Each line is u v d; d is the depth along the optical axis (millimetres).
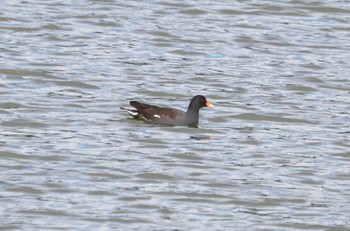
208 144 30156
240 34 42969
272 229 24547
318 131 31922
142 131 30938
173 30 42812
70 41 40750
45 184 26484
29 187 26250
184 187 26781
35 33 41406
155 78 36969
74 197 25828
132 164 28172
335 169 28594
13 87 34938
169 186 26812
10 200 25469
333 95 36094
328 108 34469
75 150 29000
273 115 33344
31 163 27875
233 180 27422
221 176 27672
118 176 27266
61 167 27688
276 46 41812
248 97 35375
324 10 46656
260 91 36125
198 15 45062
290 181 27562
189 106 31984
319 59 40375
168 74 37531
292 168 28531
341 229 24672
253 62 39688
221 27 43750
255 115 33219
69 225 24219
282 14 46000
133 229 24125
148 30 42625
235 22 44438
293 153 29766
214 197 26250
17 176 26922
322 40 42875
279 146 30312
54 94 34469
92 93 34812
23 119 31453
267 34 43188
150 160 28562
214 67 38781
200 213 25266
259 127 32156
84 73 36906
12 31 41438
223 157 29141
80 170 27547
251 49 41312
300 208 25844
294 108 34250
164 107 32281
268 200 26203
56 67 37406
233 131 31562
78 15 43875
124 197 25953
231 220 24953
